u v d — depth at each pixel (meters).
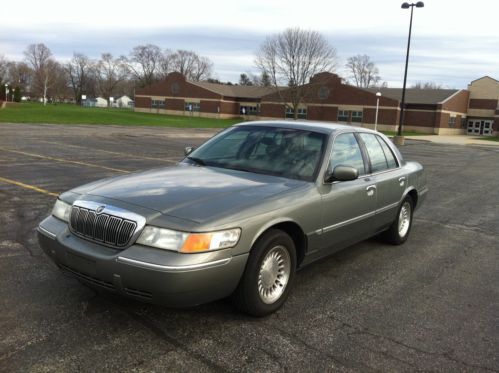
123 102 148.38
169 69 127.38
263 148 4.93
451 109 63.22
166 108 83.50
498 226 8.07
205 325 3.77
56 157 14.77
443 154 26.83
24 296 4.15
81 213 3.72
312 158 4.70
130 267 3.33
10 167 12.05
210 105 78.44
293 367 3.25
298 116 69.19
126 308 3.99
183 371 3.12
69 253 3.66
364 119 63.47
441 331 3.90
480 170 18.05
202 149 5.28
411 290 4.80
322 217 4.42
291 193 4.15
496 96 67.00
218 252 3.44
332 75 65.38
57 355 3.24
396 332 3.85
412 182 6.43
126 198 3.72
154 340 3.50
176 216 3.47
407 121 62.16
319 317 4.05
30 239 5.80
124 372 3.08
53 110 56.50
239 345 3.50
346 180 4.50
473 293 4.81
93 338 3.49
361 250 6.14
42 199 8.22
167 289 3.29
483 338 3.81
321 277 5.05
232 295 3.83
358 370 3.26
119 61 131.62
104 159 14.86
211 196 3.82
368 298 4.53
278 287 4.08
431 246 6.54
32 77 138.00
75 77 145.25
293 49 64.94
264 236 3.83
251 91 81.31
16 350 3.28
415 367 3.33
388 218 5.87
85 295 4.21
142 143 22.64
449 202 10.33
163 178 4.29
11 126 30.41
